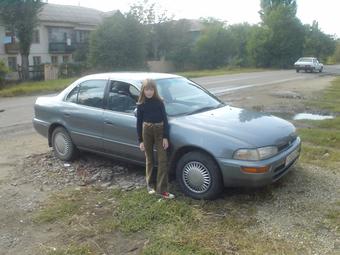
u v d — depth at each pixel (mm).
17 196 5508
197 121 5297
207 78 30281
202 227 4391
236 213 4707
